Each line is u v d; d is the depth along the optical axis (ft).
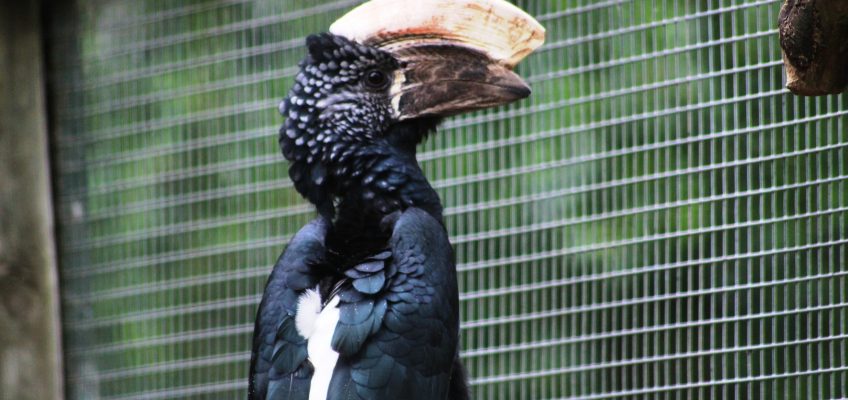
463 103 19.70
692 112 24.89
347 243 19.74
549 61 26.84
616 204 25.49
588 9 26.50
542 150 26.73
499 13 19.75
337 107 19.84
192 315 28.84
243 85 29.07
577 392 25.26
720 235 24.00
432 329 17.90
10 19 28.19
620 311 25.08
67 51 29.40
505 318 26.25
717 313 23.98
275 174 28.60
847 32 17.48
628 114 26.02
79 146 29.50
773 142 23.56
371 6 20.12
